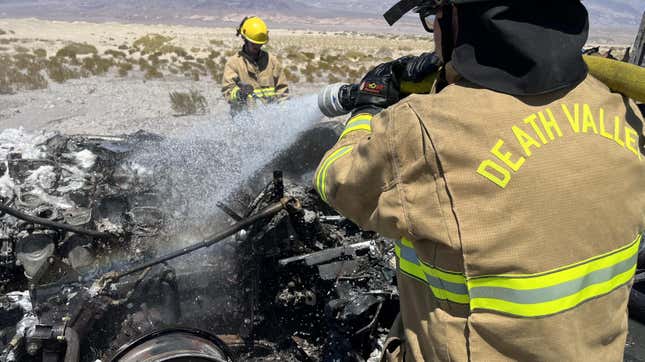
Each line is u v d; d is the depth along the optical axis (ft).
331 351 9.50
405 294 4.92
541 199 3.84
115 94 49.65
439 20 4.45
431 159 3.97
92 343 9.89
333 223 11.69
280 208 10.03
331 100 6.30
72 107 42.39
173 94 45.42
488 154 3.88
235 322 11.34
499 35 3.91
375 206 4.53
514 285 3.87
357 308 9.37
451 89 4.16
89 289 9.40
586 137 4.04
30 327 9.34
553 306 3.91
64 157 11.82
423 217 4.03
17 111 39.91
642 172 4.27
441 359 4.34
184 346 8.30
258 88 22.65
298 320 11.33
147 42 119.96
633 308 12.44
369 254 10.79
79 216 10.10
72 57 79.20
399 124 4.16
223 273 11.12
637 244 4.35
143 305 10.07
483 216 3.86
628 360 11.03
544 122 4.00
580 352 4.05
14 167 11.15
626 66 4.38
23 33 139.23
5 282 10.19
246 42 22.44
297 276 10.82
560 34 3.94
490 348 4.07
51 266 9.81
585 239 3.93
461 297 4.18
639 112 4.63
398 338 5.56
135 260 10.26
